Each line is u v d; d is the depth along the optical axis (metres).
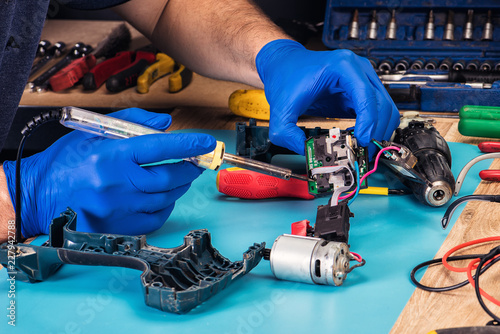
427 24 1.91
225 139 1.50
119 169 1.05
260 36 1.47
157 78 1.97
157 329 0.81
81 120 1.02
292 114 1.23
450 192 1.13
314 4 2.40
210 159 1.09
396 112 1.27
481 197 1.02
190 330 0.81
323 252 0.88
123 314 0.85
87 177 1.06
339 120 1.58
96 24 2.57
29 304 0.88
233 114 1.68
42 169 1.12
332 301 0.87
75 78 1.90
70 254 0.90
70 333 0.81
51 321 0.84
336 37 2.03
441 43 1.90
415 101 1.67
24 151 1.73
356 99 1.16
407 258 0.98
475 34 1.91
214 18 1.58
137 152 1.04
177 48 1.65
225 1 1.61
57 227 0.95
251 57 1.47
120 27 2.28
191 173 1.10
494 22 1.88
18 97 1.27
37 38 1.24
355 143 1.11
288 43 1.41
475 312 0.83
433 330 0.75
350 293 0.89
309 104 1.25
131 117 1.18
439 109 1.66
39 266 0.93
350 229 1.09
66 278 0.95
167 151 1.04
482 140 1.47
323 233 0.96
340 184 1.08
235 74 1.58
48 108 1.71
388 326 0.81
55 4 2.47
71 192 1.08
